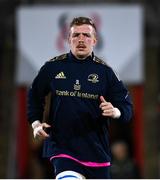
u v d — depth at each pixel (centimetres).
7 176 3388
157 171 3444
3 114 3553
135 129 3516
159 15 3638
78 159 1356
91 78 1368
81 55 1362
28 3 3550
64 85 1364
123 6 3153
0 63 3700
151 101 3550
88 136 1364
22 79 3153
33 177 3316
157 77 3641
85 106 1354
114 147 2880
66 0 3528
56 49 3138
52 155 1362
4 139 3491
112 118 1400
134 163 2867
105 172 1390
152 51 3709
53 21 3155
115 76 1391
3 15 3603
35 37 3155
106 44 3116
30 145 3434
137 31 3131
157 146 3494
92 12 3150
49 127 1359
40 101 1409
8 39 3669
